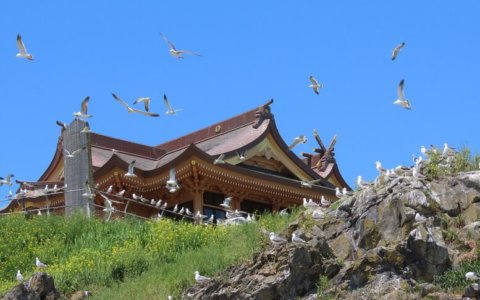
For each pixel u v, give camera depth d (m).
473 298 31.14
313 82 40.12
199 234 42.91
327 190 61.56
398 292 31.72
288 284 33.31
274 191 59.62
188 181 57.53
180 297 35.28
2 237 47.06
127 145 64.25
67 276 40.31
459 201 35.22
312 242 34.28
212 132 64.12
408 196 34.84
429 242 33.03
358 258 33.94
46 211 58.22
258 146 59.94
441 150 38.03
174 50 37.25
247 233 40.28
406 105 34.28
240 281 34.28
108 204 49.84
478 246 33.47
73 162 54.12
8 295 36.00
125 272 40.38
